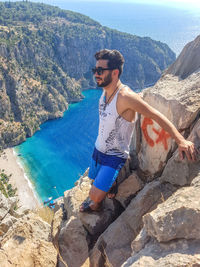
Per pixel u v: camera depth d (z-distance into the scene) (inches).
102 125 159.8
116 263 137.5
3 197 384.5
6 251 145.1
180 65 201.6
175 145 160.2
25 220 174.1
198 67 185.9
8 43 7337.6
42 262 141.6
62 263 147.9
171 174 152.3
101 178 161.5
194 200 90.4
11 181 4057.6
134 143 213.0
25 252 144.9
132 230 152.8
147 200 156.6
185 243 82.4
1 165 4589.1
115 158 162.7
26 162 4795.8
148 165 188.2
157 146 177.0
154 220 92.6
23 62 7829.7
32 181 4141.2
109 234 154.3
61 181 4212.6
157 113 138.3
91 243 165.6
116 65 145.5
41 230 169.9
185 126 155.7
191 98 158.1
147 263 83.5
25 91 6840.6
